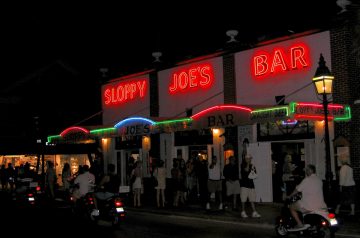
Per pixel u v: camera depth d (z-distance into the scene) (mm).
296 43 18719
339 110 16578
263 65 19891
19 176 24500
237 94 20922
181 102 23594
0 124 35062
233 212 16875
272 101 19484
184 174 19672
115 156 27922
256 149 19094
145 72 25719
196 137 22734
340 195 15289
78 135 25625
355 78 16828
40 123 34281
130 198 22297
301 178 17781
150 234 12883
